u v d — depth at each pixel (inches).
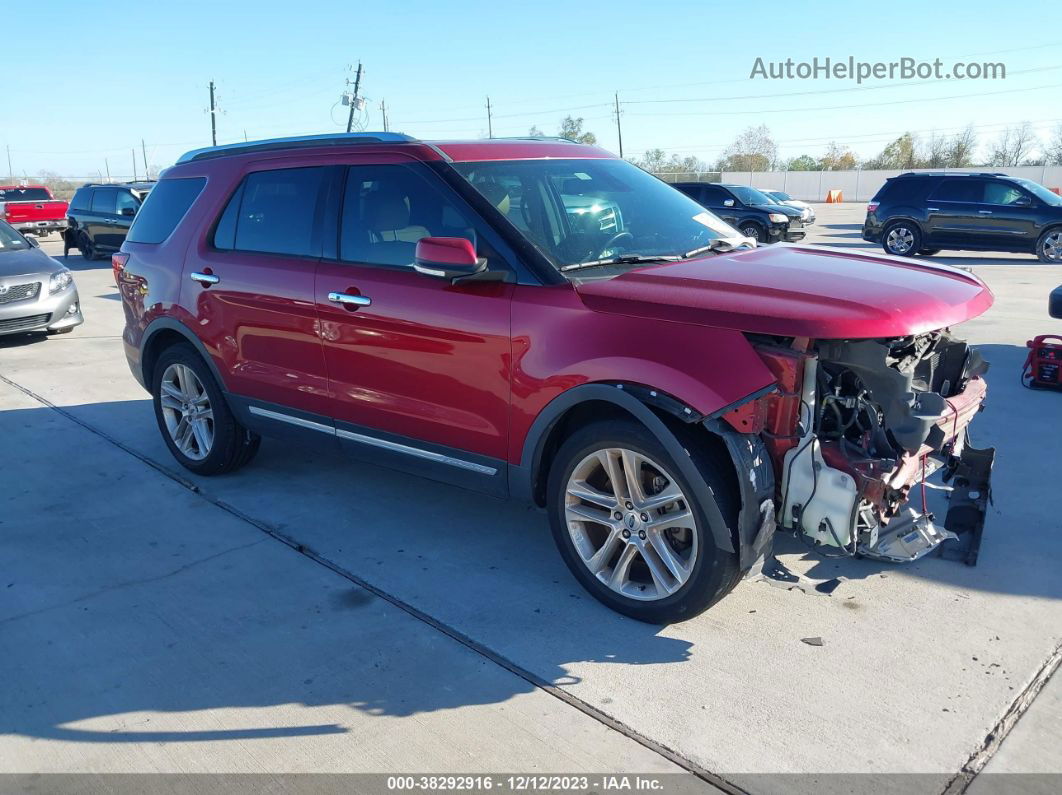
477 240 145.0
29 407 277.3
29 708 119.5
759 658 125.9
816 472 123.5
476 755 107.2
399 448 162.1
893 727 109.7
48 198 1274.6
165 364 207.5
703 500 122.5
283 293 172.9
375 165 162.1
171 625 140.3
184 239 198.7
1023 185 658.8
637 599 135.3
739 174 2404.0
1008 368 289.9
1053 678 118.6
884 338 120.8
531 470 142.7
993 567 150.6
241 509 188.4
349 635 135.8
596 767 104.3
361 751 108.7
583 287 133.4
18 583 156.3
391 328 154.4
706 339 121.3
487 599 146.0
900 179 711.1
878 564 153.0
